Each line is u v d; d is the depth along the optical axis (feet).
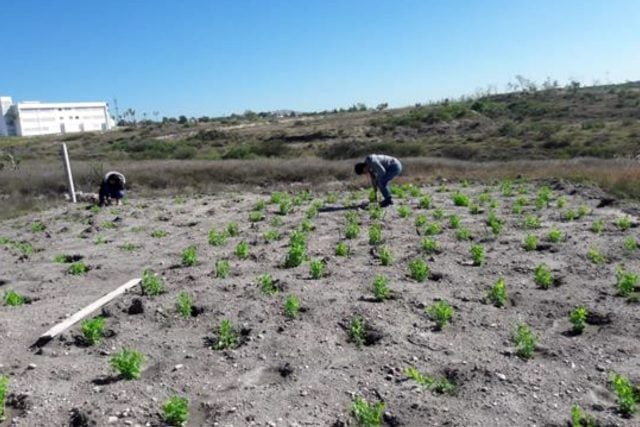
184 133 234.99
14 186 80.89
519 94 291.79
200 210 53.26
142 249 35.35
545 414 14.25
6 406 15.55
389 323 20.07
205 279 26.37
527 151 129.29
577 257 28.22
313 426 13.99
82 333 20.15
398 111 287.07
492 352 17.79
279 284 24.47
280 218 44.42
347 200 55.01
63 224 48.37
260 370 17.12
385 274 26.17
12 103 423.23
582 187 55.01
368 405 14.74
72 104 439.22
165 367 17.44
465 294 23.11
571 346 18.06
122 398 15.51
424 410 14.57
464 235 33.50
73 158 146.20
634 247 29.19
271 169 89.71
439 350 18.02
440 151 135.85
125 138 225.76
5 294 25.57
